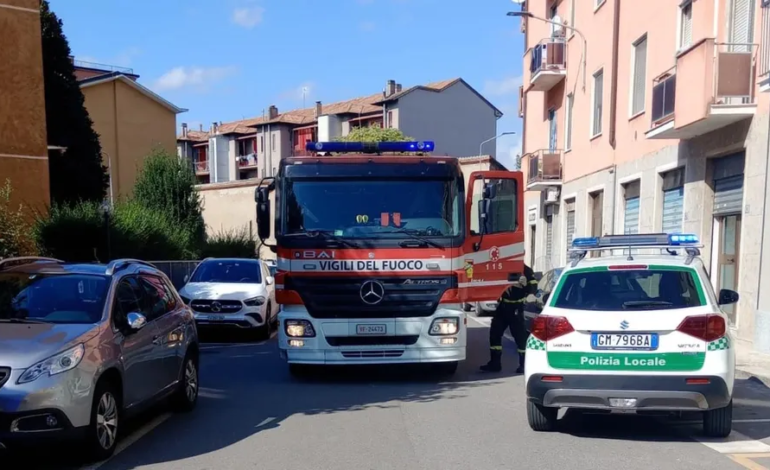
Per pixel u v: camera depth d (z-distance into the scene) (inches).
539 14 1127.6
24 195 765.9
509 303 430.6
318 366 438.3
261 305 583.8
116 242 808.9
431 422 295.4
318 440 266.5
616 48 768.3
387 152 428.1
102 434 239.0
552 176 984.9
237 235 1424.7
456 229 383.6
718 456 242.4
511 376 414.3
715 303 254.8
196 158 2923.2
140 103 1727.4
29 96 768.3
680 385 243.1
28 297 266.1
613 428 283.7
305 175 386.0
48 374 220.2
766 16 470.0
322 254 376.2
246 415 311.4
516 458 241.3
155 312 299.1
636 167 711.1
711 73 493.4
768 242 463.5
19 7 760.3
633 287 261.6
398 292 376.8
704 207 565.6
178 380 306.0
